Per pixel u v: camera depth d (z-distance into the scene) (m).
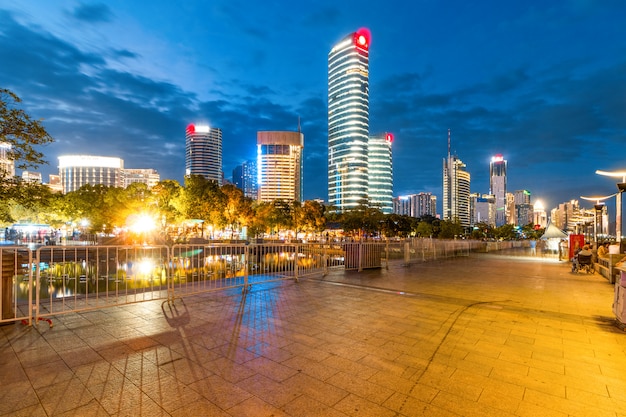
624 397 3.81
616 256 12.67
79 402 3.58
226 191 56.81
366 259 15.84
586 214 37.47
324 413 3.43
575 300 9.28
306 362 4.72
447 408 3.54
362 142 194.25
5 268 6.17
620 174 16.14
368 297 9.24
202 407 3.52
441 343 5.58
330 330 6.20
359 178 190.62
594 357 5.03
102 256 26.23
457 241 29.19
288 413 3.42
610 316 7.51
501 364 4.73
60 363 4.58
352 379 4.21
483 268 17.94
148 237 41.53
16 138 8.44
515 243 51.25
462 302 8.77
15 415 3.32
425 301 8.84
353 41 197.12
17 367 4.44
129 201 45.88
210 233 64.81
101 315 7.01
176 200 47.75
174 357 4.84
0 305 6.01
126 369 4.41
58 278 17.17
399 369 4.52
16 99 8.34
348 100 196.38
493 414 3.44
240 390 3.89
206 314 7.20
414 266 18.30
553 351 5.26
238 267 12.95
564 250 30.05
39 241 58.22
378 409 3.51
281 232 91.19
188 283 11.01
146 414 3.37
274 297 9.09
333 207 116.62
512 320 7.08
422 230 97.94
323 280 12.26
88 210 52.09
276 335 5.88
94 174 167.00
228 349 5.18
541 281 13.05
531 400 3.73
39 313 6.86
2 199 8.87
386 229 88.44
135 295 8.18
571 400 3.74
